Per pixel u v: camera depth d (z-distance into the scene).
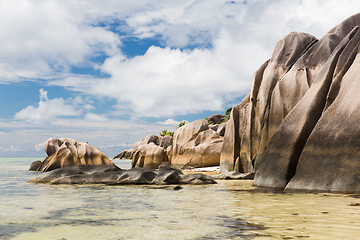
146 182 12.95
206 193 9.63
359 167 8.32
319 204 6.89
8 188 11.48
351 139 8.73
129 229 4.73
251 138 17.62
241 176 15.62
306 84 13.76
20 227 4.95
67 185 12.60
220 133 33.66
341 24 14.40
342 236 4.13
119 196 9.00
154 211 6.37
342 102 9.58
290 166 10.18
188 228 4.76
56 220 5.48
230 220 5.34
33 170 25.48
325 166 9.05
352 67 10.16
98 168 14.34
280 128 11.22
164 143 54.00
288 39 17.36
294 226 4.77
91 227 4.90
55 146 26.42
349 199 7.49
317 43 14.73
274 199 7.93
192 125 29.52
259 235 4.25
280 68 16.38
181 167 27.45
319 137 9.52
